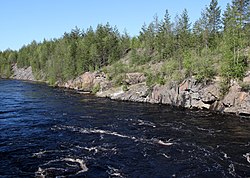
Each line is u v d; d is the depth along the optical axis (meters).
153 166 29.03
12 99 76.88
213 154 32.66
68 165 29.03
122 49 141.62
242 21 72.62
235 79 61.72
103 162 30.03
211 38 99.00
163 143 37.00
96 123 48.62
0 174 26.56
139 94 78.25
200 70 68.12
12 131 42.47
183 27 103.31
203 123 48.91
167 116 55.44
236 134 41.47
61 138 39.03
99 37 136.25
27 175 26.45
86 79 109.88
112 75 99.38
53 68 130.12
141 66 107.88
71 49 128.25
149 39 128.50
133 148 34.84
